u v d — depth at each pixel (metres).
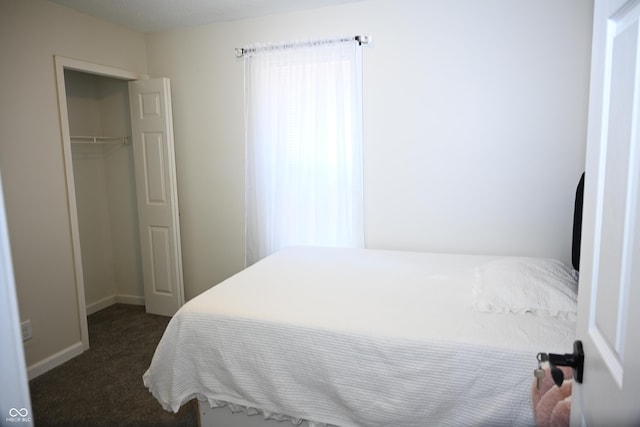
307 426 1.73
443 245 2.93
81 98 3.60
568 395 1.37
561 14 2.48
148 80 3.38
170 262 3.55
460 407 1.53
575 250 2.25
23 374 0.51
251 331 1.78
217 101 3.40
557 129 2.59
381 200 3.03
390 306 1.88
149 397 2.40
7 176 2.49
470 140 2.77
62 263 2.83
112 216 3.87
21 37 2.56
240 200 3.46
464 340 1.54
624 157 0.67
